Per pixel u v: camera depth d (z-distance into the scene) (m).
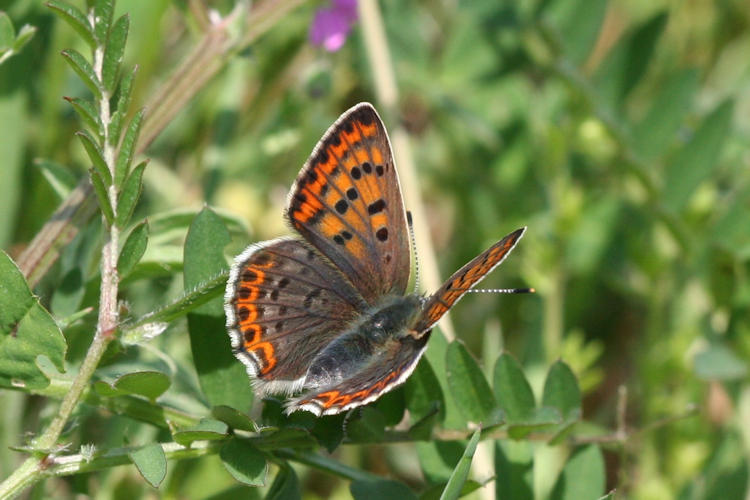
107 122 0.34
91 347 0.34
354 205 0.36
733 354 0.38
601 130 0.39
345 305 0.36
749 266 0.39
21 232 0.38
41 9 0.38
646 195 0.39
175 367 0.36
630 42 0.39
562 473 0.35
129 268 0.34
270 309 0.35
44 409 0.36
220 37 0.37
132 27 0.39
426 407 0.35
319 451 0.35
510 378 0.35
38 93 0.39
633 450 0.39
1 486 0.34
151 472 0.34
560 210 0.39
